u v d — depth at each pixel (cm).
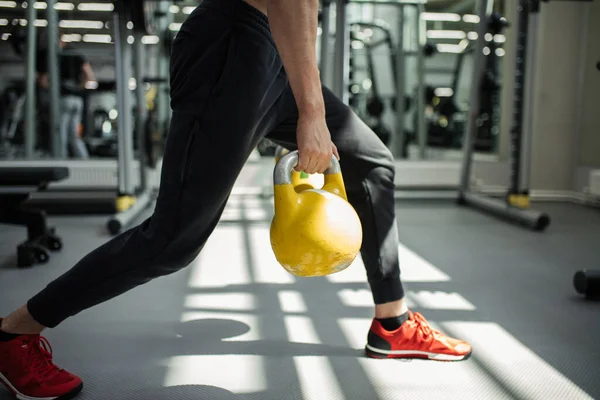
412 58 536
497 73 507
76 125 480
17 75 475
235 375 136
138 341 159
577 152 470
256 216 381
